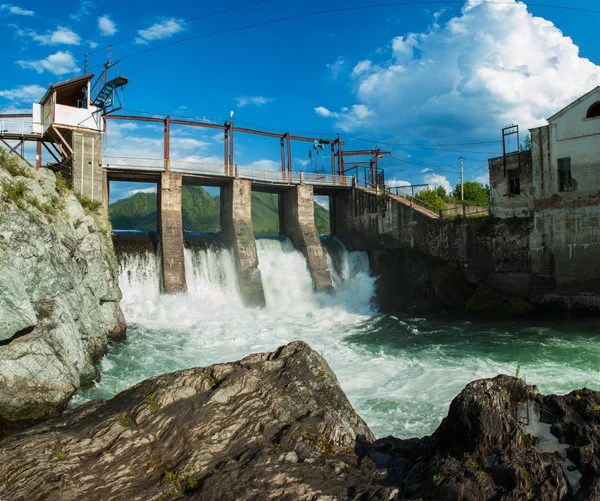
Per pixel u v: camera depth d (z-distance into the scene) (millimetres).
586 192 31812
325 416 11039
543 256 33875
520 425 8742
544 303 33844
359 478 8906
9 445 10180
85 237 25672
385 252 43938
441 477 7832
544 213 33812
